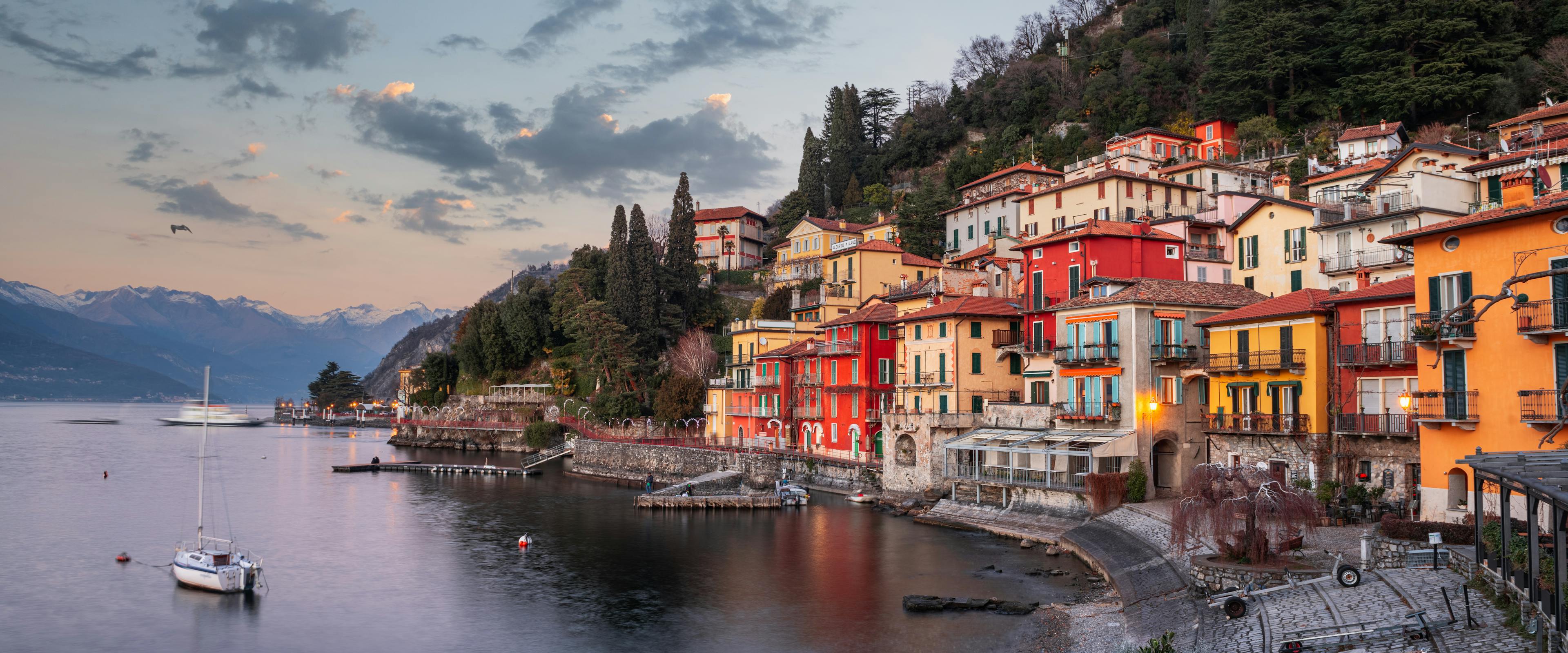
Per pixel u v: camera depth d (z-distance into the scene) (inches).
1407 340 2037.4
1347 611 1364.4
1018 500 2906.0
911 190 7317.9
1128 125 6087.6
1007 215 4968.0
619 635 1894.7
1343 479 2193.7
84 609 2162.9
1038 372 3090.6
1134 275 3073.3
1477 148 3964.1
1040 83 7190.0
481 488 4446.4
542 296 7027.6
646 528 3144.7
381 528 3221.0
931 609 1994.3
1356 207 3016.7
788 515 3329.2
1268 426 2358.5
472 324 7431.1
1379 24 4837.6
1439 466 1718.8
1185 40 6609.3
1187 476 2513.5
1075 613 1886.1
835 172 7869.1
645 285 5905.5
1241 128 5275.6
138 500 3988.7
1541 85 4291.3
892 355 3917.3
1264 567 1669.5
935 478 3262.8
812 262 6210.6
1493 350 1615.4
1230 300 2783.0
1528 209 1539.1
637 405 5546.3
